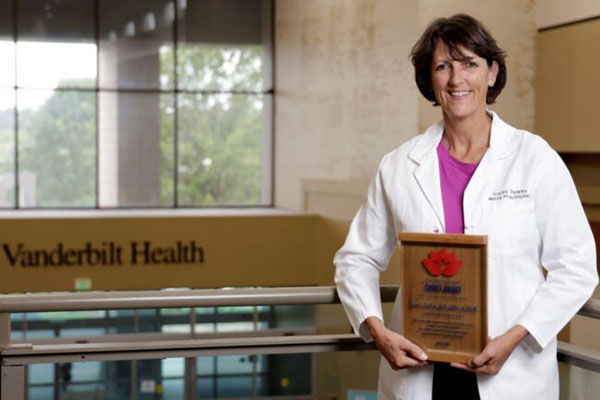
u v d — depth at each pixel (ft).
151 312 25.40
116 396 10.20
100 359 7.94
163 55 47.55
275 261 41.16
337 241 38.55
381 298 8.25
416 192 7.34
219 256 40.65
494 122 7.30
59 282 39.17
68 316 30.99
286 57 45.96
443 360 6.95
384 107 32.81
